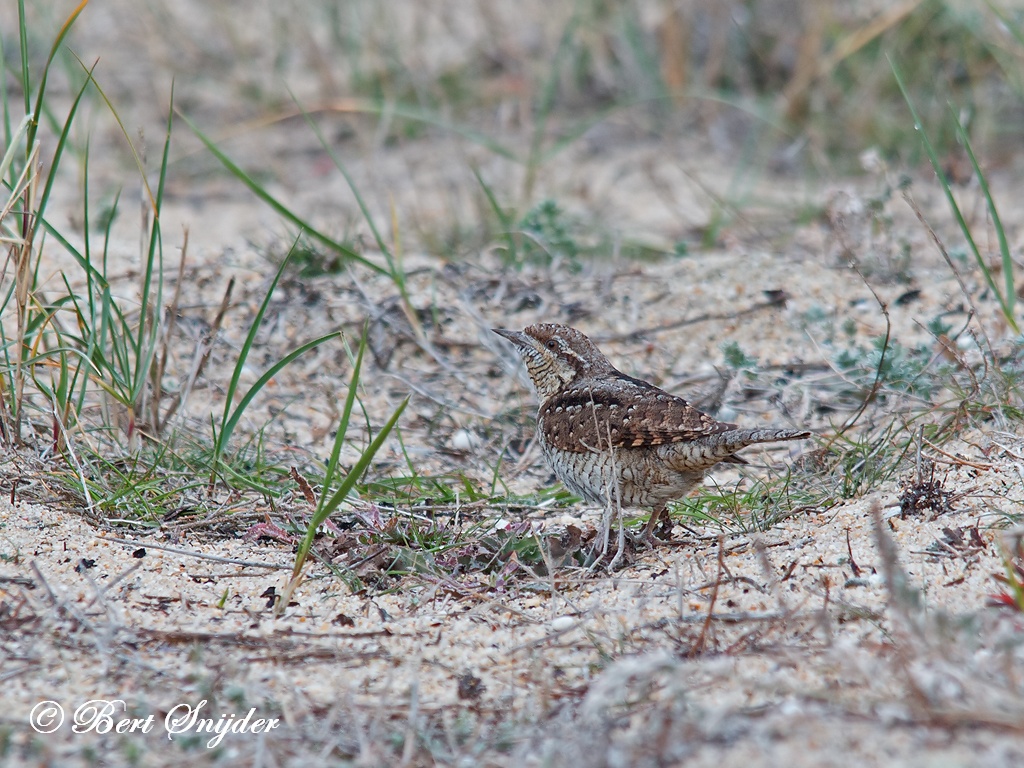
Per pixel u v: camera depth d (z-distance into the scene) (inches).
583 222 614.5
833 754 200.7
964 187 614.5
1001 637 231.9
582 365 361.1
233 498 354.6
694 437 306.5
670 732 214.5
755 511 340.5
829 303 484.1
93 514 333.1
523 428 432.8
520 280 511.2
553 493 378.9
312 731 236.7
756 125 721.0
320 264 507.8
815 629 262.2
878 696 223.3
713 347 468.8
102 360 384.5
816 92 713.6
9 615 277.4
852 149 687.1
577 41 777.6
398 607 294.4
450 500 365.4
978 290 479.2
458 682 257.8
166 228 592.4
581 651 267.9
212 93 765.9
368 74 759.7
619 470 321.7
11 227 422.9
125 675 255.6
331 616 288.5
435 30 830.5
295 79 776.9
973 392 379.2
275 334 474.3
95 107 689.6
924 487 319.3
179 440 396.5
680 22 770.8
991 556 286.5
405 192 665.0
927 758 196.5
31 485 343.6
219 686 252.2
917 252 536.7
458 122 743.1
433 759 225.1
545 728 233.1
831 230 550.6
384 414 440.8
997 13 578.2
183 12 854.5
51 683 251.1
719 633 267.7
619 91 766.5
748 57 762.8
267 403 440.1
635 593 295.3
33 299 385.7
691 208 647.8
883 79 714.2
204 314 478.9
